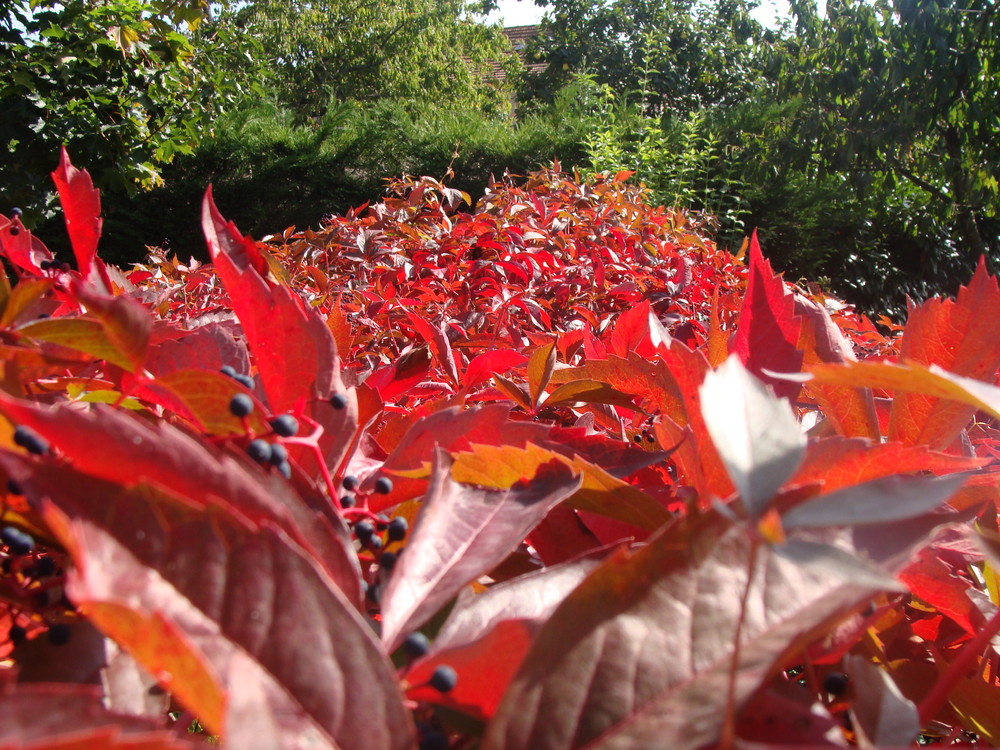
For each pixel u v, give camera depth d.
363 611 0.30
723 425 0.25
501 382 0.61
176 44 4.39
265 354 0.40
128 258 7.55
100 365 0.48
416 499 0.43
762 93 7.07
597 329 1.25
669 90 9.66
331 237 1.69
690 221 2.96
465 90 15.15
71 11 3.94
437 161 7.31
